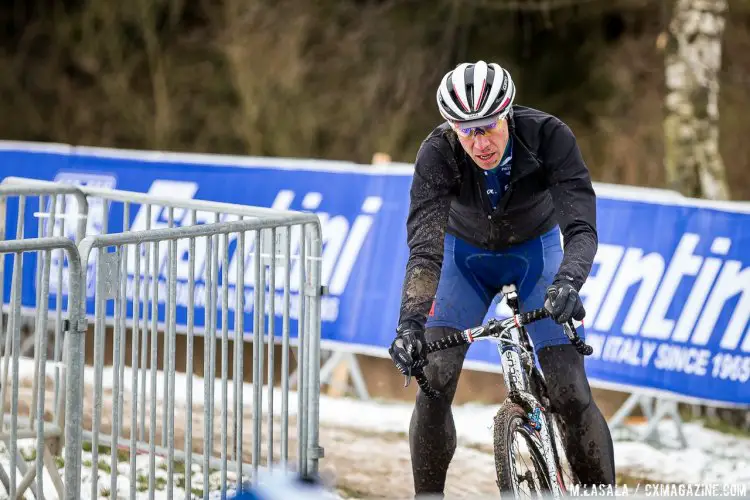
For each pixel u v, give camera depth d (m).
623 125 29.73
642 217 12.77
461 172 7.79
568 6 29.98
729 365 12.15
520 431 7.15
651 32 30.00
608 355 12.63
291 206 14.55
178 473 10.43
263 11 30.62
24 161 16.52
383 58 30.89
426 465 8.04
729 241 12.39
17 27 33.81
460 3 30.05
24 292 14.84
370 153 30.80
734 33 28.00
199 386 13.71
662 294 12.52
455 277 8.39
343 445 11.66
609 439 8.03
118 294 7.60
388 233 13.89
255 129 30.58
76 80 33.59
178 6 31.14
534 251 8.30
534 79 31.17
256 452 8.52
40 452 7.25
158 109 31.70
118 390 7.73
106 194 9.92
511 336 7.60
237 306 8.37
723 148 28.06
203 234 8.08
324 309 14.07
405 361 6.76
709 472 11.34
